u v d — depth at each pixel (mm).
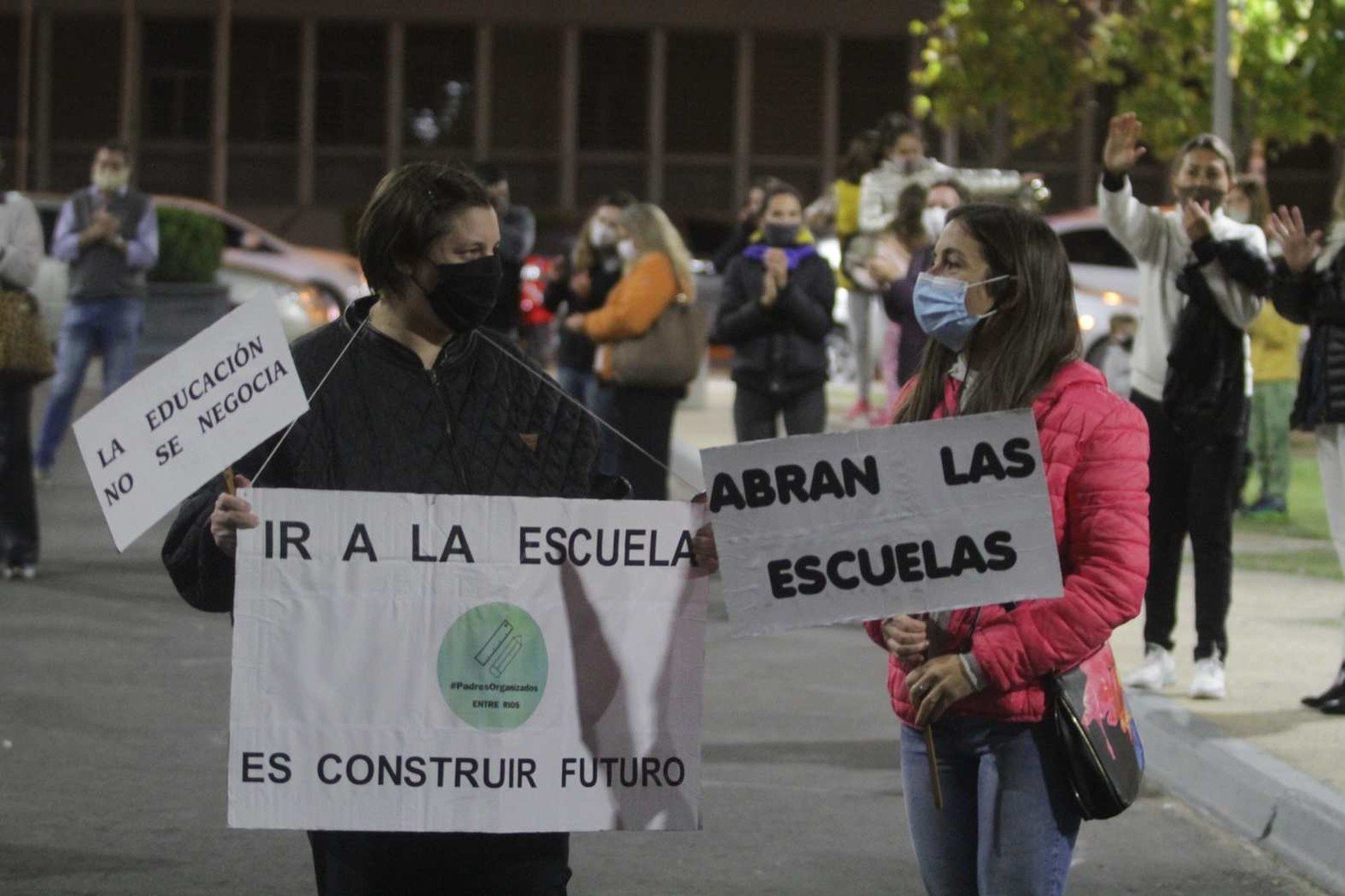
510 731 3947
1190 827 7133
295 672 3900
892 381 14477
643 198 45688
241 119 45656
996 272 4160
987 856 4094
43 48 45156
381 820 3918
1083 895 6301
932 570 3918
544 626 3959
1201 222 8156
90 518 14164
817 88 45562
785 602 3918
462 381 4125
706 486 3906
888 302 10305
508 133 45688
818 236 25438
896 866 6539
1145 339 8586
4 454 11523
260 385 3898
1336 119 20094
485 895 4047
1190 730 7875
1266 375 15344
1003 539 3916
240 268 28375
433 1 45250
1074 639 3990
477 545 3939
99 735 8062
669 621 3990
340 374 4070
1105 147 8430
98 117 45438
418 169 4023
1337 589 11875
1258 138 21000
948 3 22906
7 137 45219
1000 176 11273
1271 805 6895
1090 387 4105
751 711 8820
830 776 7691
